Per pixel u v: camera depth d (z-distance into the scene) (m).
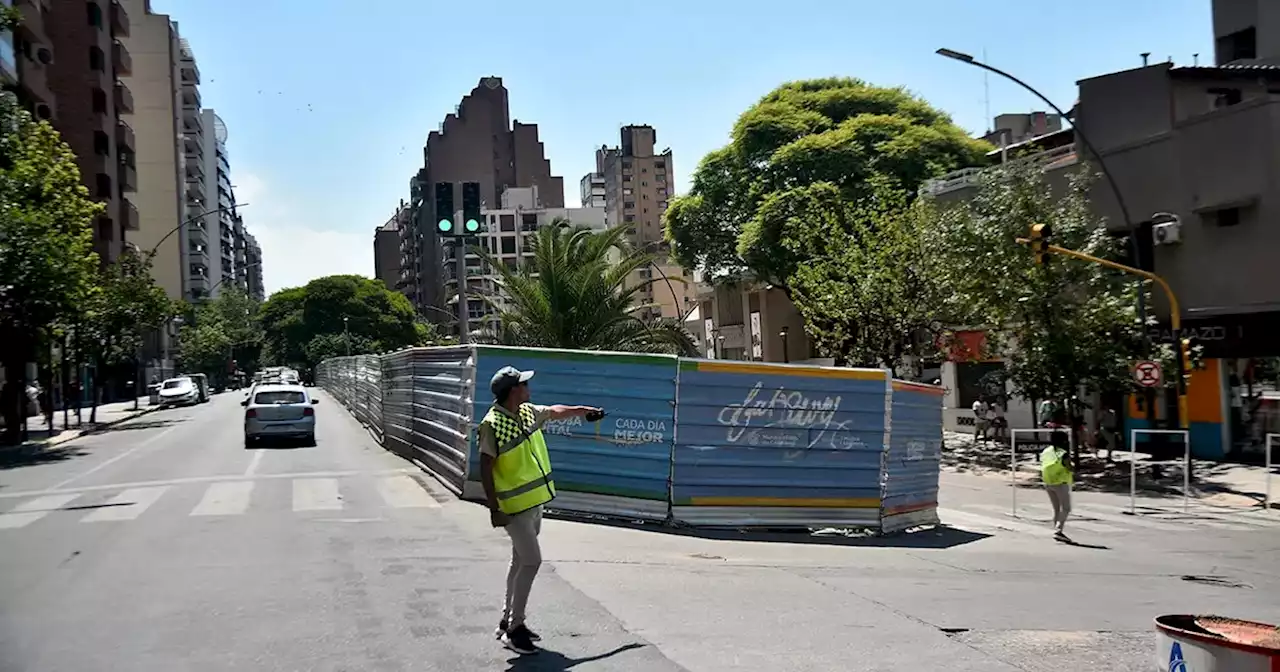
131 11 88.88
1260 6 35.56
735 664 6.36
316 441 28.27
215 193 129.12
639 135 134.62
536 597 8.25
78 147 56.09
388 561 9.80
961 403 37.56
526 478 6.57
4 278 27.91
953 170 38.91
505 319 26.61
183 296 91.00
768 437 13.88
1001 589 9.98
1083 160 29.05
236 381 107.44
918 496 15.84
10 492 17.47
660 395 13.51
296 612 7.66
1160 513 19.02
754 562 10.87
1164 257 27.19
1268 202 24.41
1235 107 25.08
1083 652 7.10
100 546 10.98
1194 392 26.58
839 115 44.16
